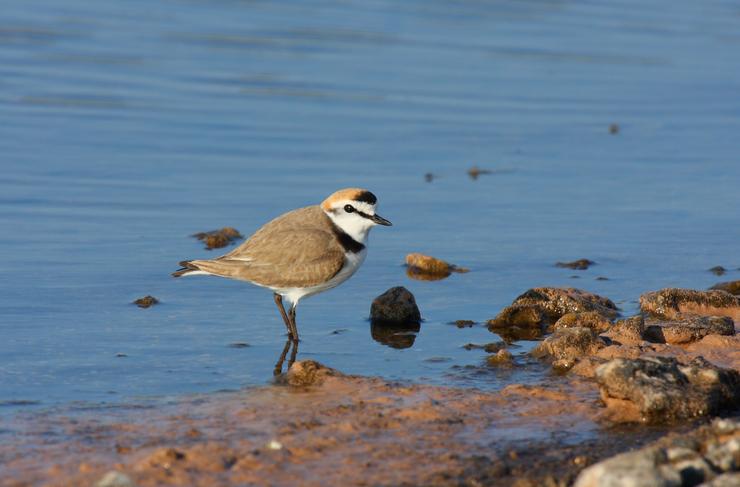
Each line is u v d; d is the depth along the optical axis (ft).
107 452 28.30
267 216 56.13
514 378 35.45
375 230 54.75
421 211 57.93
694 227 55.31
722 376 32.01
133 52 91.45
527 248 51.90
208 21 103.65
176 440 29.19
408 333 40.83
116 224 53.62
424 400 32.63
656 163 68.33
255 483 26.12
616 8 119.55
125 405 32.40
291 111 78.54
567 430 30.14
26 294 43.37
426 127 75.87
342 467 27.17
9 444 28.86
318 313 43.21
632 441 29.32
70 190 58.85
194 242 51.44
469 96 84.33
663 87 89.15
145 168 63.82
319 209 40.27
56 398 32.99
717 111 82.33
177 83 83.87
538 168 66.90
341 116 77.71
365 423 30.27
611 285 46.60
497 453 28.30
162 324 40.88
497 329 41.45
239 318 42.16
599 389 33.19
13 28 96.22
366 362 37.35
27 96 77.61
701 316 40.16
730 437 27.73
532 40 102.73
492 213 57.77
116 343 38.55
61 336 39.01
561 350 37.14
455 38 101.96
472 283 47.16
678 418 30.78
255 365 36.76
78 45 92.53
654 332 38.86
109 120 73.41
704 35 107.76
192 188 60.44
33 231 51.75
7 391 33.47
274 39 97.91
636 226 55.47
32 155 64.80
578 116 80.07
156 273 46.96
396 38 100.73
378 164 66.85
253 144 70.13
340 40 99.04
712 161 68.85
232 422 30.66
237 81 85.25
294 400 32.76
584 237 53.62
